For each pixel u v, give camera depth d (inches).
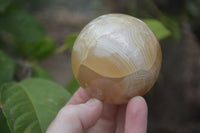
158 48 8.0
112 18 8.1
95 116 8.3
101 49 7.5
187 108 24.2
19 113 8.6
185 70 22.3
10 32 14.1
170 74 21.6
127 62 7.4
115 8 20.1
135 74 7.5
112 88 7.6
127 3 19.1
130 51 7.4
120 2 19.5
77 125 7.8
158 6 18.7
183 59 21.5
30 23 14.5
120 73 7.4
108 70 7.4
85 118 8.0
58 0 63.5
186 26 20.4
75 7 66.2
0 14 14.1
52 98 9.7
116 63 7.4
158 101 22.7
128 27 7.7
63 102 9.7
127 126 8.0
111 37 7.5
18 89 9.8
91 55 7.6
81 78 8.0
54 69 41.9
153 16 18.0
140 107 7.7
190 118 25.0
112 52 7.4
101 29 7.8
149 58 7.6
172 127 23.0
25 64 14.1
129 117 7.9
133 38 7.6
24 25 14.4
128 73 7.4
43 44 15.3
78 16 65.7
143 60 7.5
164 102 22.6
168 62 21.2
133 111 7.8
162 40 20.0
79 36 8.3
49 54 15.6
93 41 7.6
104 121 10.9
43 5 54.1
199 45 25.0
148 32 8.0
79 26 59.1
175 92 22.4
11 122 8.2
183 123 23.5
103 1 23.3
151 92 22.1
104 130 10.9
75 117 7.7
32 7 39.9
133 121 7.9
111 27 7.7
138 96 7.9
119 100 7.9
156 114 23.1
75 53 8.1
